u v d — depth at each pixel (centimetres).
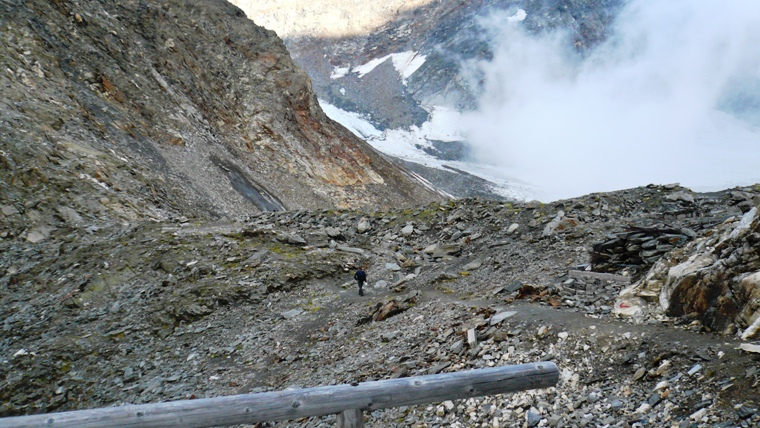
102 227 3198
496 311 1459
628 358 1048
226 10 10431
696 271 1112
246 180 6731
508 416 1018
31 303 2462
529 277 1773
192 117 7331
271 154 8325
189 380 1762
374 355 1515
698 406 853
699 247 1243
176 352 1988
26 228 3175
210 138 7225
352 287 2322
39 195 3431
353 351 1628
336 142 9900
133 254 2684
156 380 1812
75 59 6200
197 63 8519
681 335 1047
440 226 2816
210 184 5925
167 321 2198
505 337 1279
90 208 3506
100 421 562
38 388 1916
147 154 5597
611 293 1438
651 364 1006
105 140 5150
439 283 2097
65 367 2002
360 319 1881
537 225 2409
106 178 4006
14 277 2664
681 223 1978
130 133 5731
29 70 5338
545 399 1027
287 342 1881
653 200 2431
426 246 2662
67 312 2353
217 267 2500
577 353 1122
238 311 2202
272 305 2214
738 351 930
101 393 1836
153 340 2112
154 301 2336
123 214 3603
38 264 2770
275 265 2462
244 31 10231
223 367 1805
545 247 2122
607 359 1074
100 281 2530
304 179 8312
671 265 1276
